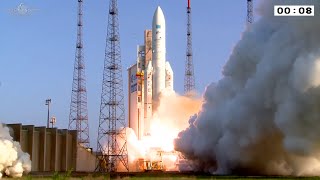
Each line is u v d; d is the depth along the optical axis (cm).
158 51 14362
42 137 11619
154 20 14438
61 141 12306
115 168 12925
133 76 15150
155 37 14400
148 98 14338
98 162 13112
